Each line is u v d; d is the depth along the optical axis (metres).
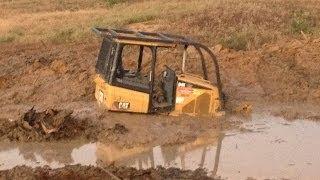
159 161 14.36
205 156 14.77
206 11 31.06
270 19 29.48
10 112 17.77
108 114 17.09
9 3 45.19
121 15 32.50
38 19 34.75
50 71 20.77
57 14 36.88
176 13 31.12
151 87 16.84
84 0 44.97
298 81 21.12
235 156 14.85
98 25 29.19
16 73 20.80
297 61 23.00
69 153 14.77
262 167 14.14
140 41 16.53
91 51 24.41
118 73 16.84
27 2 45.72
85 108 18.17
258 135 16.41
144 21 30.11
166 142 15.46
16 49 25.56
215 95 17.41
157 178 13.16
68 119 15.97
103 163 14.09
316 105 19.45
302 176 13.68
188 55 22.48
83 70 20.94
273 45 24.61
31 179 12.89
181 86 17.22
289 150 15.34
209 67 21.77
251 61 22.17
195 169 13.91
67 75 20.52
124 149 15.01
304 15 30.92
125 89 16.73
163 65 21.56
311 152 15.23
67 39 27.25
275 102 19.64
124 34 17.09
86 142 15.47
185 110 17.31
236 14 30.08
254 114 18.30
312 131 16.91
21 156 14.53
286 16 30.53
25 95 19.16
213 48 23.80
